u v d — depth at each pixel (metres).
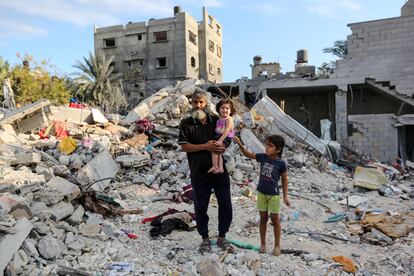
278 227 4.50
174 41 38.66
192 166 4.40
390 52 17.81
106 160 8.54
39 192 5.30
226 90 23.12
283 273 4.04
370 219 6.52
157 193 8.17
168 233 5.21
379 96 19.34
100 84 33.19
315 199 8.52
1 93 21.17
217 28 46.88
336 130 18.48
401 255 4.84
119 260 4.30
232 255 4.34
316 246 5.03
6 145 7.98
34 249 4.11
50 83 26.33
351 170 13.87
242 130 12.72
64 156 8.35
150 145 11.52
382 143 18.42
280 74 22.20
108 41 41.56
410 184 11.98
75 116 11.88
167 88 15.53
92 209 5.82
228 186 4.50
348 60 18.36
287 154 13.20
